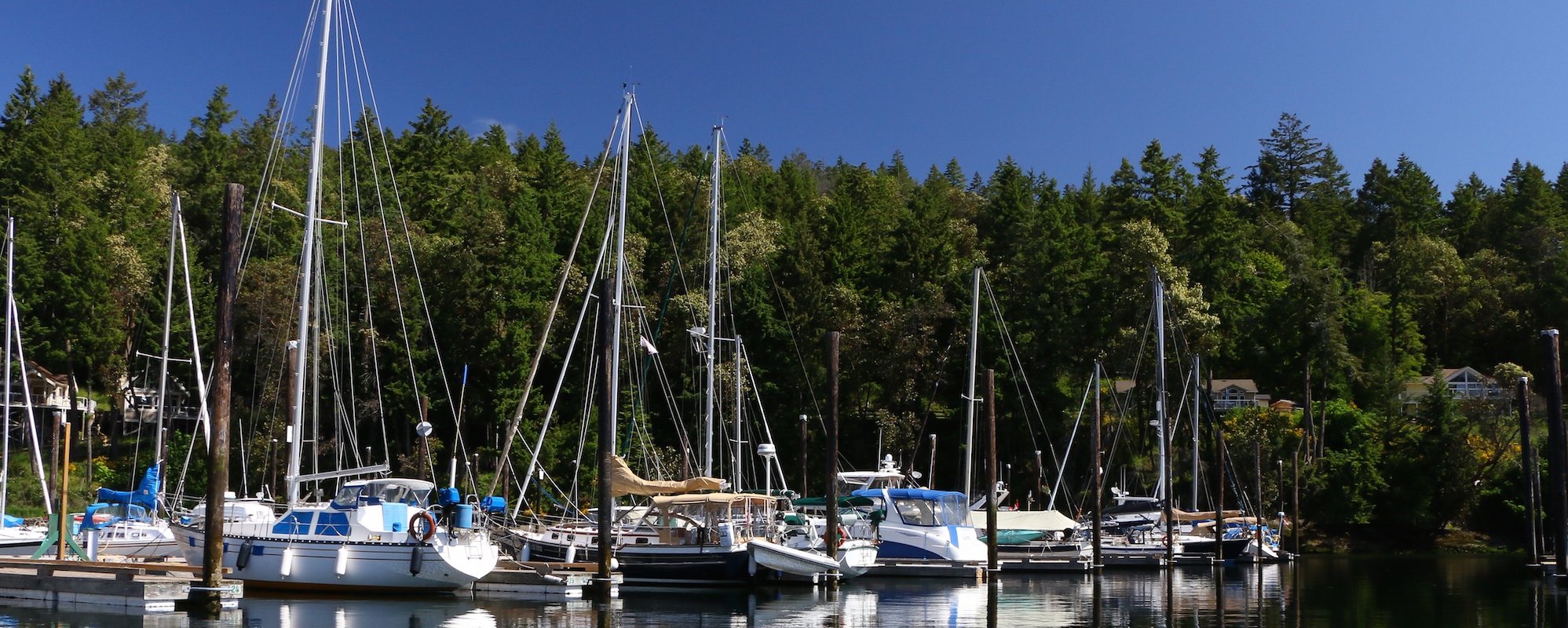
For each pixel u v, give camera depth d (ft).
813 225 298.15
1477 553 204.03
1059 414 223.10
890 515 128.47
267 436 183.73
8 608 77.87
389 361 211.41
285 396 164.14
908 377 226.17
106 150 272.92
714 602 95.30
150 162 273.95
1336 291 253.03
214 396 75.56
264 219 230.07
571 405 215.92
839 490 154.81
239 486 185.37
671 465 194.29
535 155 347.36
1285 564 164.35
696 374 206.90
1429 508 214.69
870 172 359.05
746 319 228.22
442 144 307.78
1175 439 221.46
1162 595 109.81
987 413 120.98
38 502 179.93
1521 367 258.78
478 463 208.33
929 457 223.30
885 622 85.25
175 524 96.78
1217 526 149.69
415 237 223.92
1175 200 295.69
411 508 96.43
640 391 168.76
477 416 212.84
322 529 93.15
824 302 235.20
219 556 76.95
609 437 92.48
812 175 413.80
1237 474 214.28
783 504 149.89
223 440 76.33
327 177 246.06
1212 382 262.88
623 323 160.25
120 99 389.80
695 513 110.52
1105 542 149.38
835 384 111.45
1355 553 204.74
